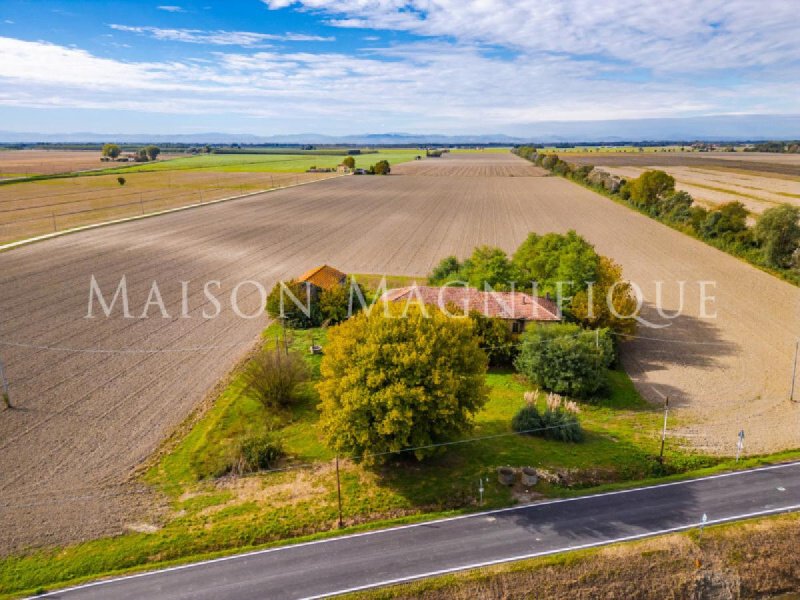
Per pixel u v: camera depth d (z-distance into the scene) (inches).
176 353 1943.9
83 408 1569.9
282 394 1598.2
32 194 5880.9
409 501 1232.8
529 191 6530.5
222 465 1317.7
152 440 1421.0
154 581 1003.9
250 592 979.3
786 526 1117.7
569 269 2154.3
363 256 3356.3
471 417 1429.6
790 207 2994.6
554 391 1694.1
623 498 1227.2
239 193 6141.7
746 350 2025.1
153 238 3747.5
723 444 1437.0
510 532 1126.4
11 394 1640.0
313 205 5369.1
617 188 5895.7
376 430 1231.5
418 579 1006.4
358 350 1274.6
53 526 1119.6
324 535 1123.3
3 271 2891.2
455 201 5684.1
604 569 1030.4
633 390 1747.0
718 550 1073.5
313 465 1354.6
